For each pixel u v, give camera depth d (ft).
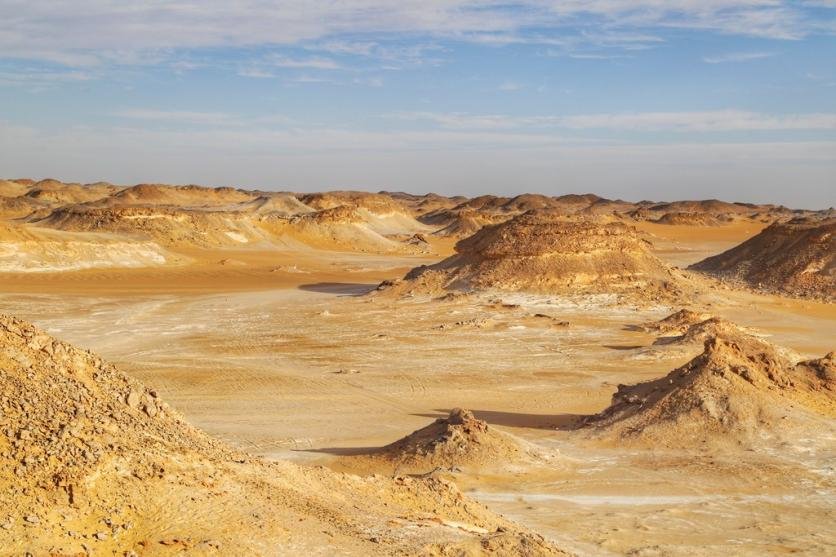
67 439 46.50
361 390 144.66
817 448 102.01
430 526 55.57
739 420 107.04
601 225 264.72
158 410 57.06
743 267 316.19
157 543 43.91
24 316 223.10
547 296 242.99
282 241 473.26
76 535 42.32
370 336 197.26
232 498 50.19
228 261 380.17
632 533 74.23
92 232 404.16
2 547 39.99
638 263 261.03
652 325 204.33
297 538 48.16
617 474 93.76
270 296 274.36
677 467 96.58
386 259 435.53
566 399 139.03
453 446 95.45
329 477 60.90
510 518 76.59
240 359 169.89
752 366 119.24
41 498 43.09
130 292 282.15
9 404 47.11
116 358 168.55
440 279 261.65
